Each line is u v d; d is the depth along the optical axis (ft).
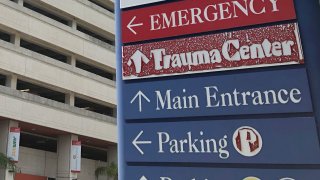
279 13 11.80
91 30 144.56
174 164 11.93
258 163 11.18
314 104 11.08
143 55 12.96
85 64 140.77
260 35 11.87
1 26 110.63
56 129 117.50
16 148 102.83
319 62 11.24
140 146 12.35
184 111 12.18
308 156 10.82
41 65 118.42
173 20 12.89
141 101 12.68
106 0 151.23
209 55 12.28
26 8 117.60
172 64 12.60
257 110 11.50
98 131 131.54
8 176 99.09
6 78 110.52
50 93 131.23
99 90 137.18
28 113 109.09
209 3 12.59
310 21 11.51
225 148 11.55
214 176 11.49
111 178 137.90
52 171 120.67
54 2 128.36
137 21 13.29
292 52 11.48
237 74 11.91
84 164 134.31
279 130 11.19
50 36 123.65
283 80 11.44
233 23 12.23
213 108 11.92
